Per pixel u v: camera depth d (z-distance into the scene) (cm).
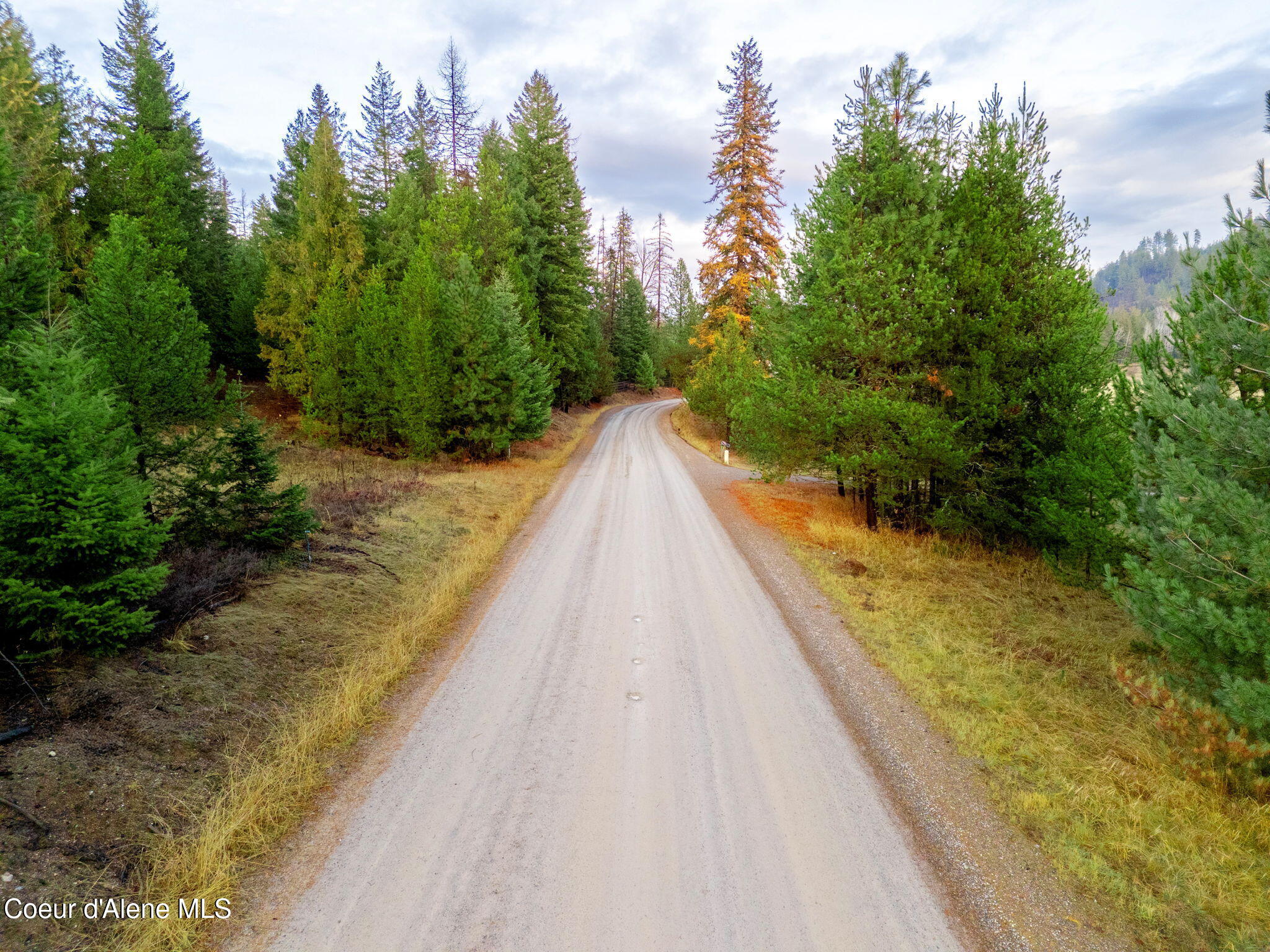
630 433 3919
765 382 1516
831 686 760
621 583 1135
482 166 3206
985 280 1205
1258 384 581
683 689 744
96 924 395
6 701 547
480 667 797
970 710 702
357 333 2453
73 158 2184
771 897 437
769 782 570
